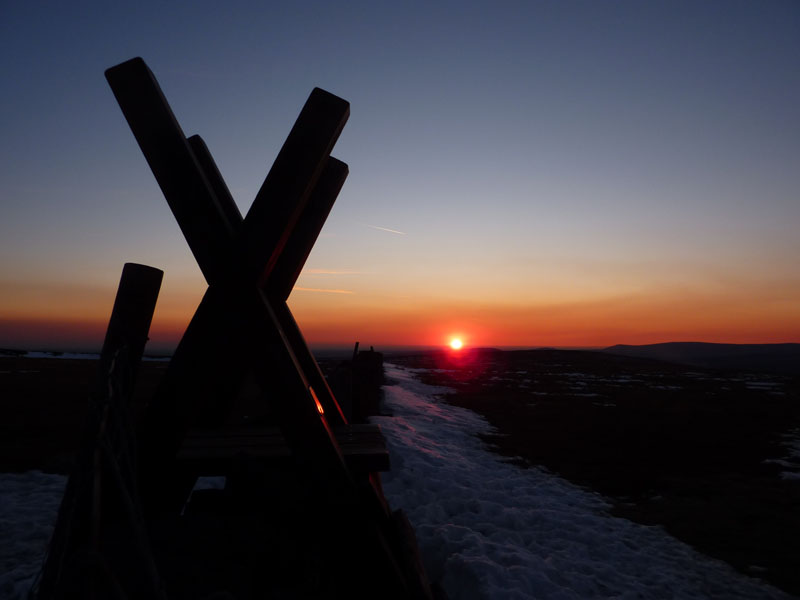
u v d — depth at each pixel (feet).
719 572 15.47
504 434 36.83
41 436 25.91
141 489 7.52
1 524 14.26
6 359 87.71
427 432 33.99
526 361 146.72
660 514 20.77
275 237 7.35
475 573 12.67
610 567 15.11
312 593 7.36
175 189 7.27
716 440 36.37
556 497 22.34
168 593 6.38
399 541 8.85
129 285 6.84
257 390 46.91
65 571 5.05
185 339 7.32
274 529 8.32
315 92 7.55
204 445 9.29
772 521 20.07
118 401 6.15
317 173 7.78
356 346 46.24
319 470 7.34
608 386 76.59
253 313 7.32
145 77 7.35
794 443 36.37
